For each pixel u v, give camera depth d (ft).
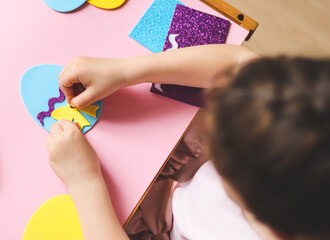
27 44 1.88
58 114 1.84
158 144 1.90
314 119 0.88
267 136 0.91
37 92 1.84
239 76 1.03
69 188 1.72
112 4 2.02
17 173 1.73
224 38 2.11
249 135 0.93
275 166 0.91
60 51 1.92
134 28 2.03
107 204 1.72
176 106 1.97
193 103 1.98
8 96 1.80
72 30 1.95
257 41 4.15
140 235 2.34
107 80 1.82
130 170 1.84
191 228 1.97
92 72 1.79
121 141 1.87
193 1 2.14
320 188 0.89
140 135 1.89
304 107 0.89
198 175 2.10
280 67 0.98
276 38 4.20
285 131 0.89
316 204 0.92
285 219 1.00
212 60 1.91
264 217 1.05
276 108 0.92
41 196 1.73
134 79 1.88
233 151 0.98
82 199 1.70
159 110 1.95
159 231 2.34
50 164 1.74
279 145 0.89
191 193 2.12
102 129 1.87
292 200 0.94
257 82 0.97
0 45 1.85
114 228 1.69
